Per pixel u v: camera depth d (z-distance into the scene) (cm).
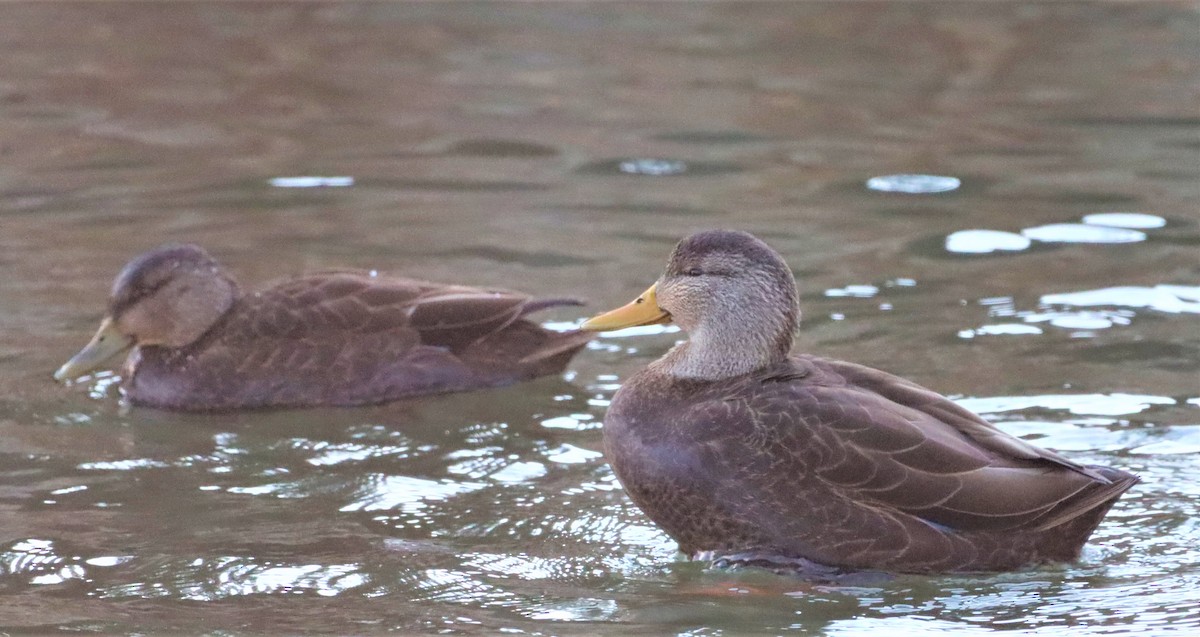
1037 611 885
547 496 1084
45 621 879
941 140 2047
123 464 1144
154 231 1656
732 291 1013
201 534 1018
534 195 1805
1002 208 1730
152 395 1277
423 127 2127
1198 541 984
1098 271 1506
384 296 1302
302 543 1005
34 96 2255
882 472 923
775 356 1021
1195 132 2045
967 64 2491
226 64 2480
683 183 1856
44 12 2792
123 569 959
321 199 1783
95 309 1431
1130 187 1800
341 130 2106
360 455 1163
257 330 1288
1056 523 910
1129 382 1240
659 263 1551
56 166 1911
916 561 927
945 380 1245
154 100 2250
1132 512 1027
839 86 2359
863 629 869
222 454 1166
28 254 1578
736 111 2217
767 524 946
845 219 1700
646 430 987
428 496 1086
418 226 1678
